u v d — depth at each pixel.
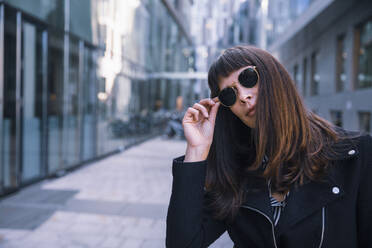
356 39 10.28
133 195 4.89
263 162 0.98
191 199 0.92
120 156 9.06
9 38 4.64
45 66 5.64
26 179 5.29
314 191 0.88
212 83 1.02
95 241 3.21
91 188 5.28
